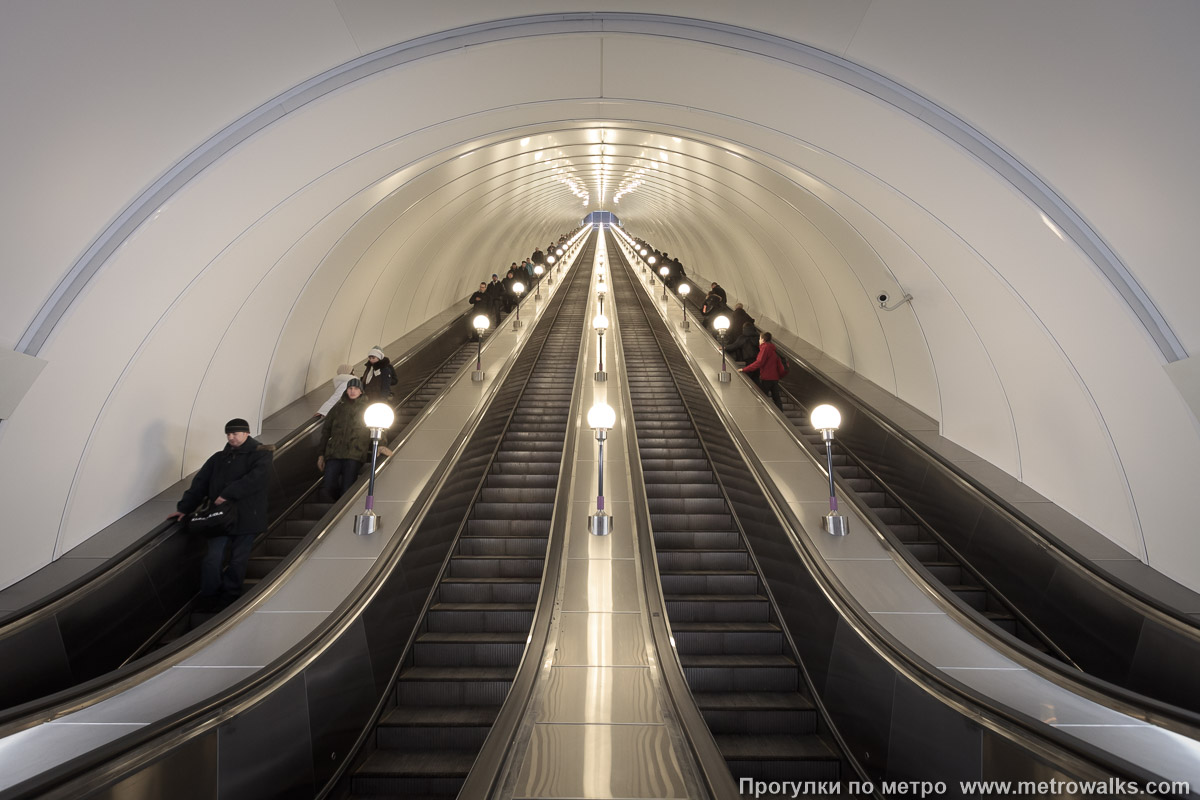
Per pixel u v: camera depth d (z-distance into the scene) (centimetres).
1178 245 483
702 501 853
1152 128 439
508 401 1180
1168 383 537
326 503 822
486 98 803
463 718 495
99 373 598
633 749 360
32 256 489
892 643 418
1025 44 471
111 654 507
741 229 1772
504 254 2861
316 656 406
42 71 407
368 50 620
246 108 586
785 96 723
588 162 1950
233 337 844
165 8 438
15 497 525
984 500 707
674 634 596
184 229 618
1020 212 592
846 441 1083
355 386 793
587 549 651
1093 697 373
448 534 721
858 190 852
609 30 652
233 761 329
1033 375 729
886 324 1105
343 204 921
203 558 641
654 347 1745
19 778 299
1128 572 575
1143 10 385
